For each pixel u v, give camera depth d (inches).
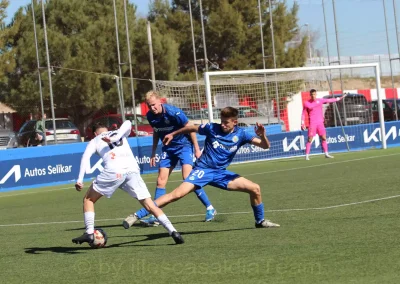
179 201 607.5
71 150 965.2
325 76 1235.9
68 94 1579.7
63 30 1649.9
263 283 271.0
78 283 295.3
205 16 1830.7
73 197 746.8
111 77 1625.2
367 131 1188.5
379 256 303.9
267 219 445.1
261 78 1163.3
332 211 461.4
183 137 470.6
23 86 1576.0
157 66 1680.6
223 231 413.1
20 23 1525.6
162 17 1883.6
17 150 918.4
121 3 1678.2
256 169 934.4
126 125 382.9
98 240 381.1
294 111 1513.3
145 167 1020.5
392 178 645.9
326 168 843.4
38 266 341.7
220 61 1861.5
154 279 292.4
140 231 442.9
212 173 394.9
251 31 1786.4
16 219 577.3
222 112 387.5
